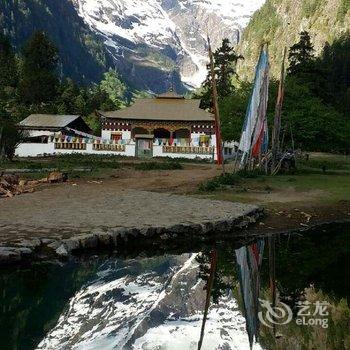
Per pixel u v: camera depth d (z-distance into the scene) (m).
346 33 192.88
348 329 9.89
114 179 31.91
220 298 11.54
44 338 8.68
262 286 12.74
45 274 12.53
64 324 9.38
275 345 8.98
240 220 18.80
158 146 60.94
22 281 11.91
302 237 18.69
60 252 13.27
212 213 19.06
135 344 8.62
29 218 16.61
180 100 69.44
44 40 113.94
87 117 97.50
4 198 21.59
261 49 31.70
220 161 31.30
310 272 14.19
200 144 60.78
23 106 97.81
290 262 15.31
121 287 11.80
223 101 46.50
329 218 21.89
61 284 11.82
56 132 65.94
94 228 15.29
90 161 48.59
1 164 42.59
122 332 9.10
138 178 32.88
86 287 11.65
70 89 109.25
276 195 26.56
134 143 61.50
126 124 65.62
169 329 9.41
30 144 60.91
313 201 24.91
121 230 15.11
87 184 28.44
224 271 14.00
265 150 37.41
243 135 32.06
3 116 71.12
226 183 29.73
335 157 63.34
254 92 31.78
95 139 62.25
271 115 40.25
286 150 40.94
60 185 27.34
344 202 24.94
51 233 14.45
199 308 10.82
